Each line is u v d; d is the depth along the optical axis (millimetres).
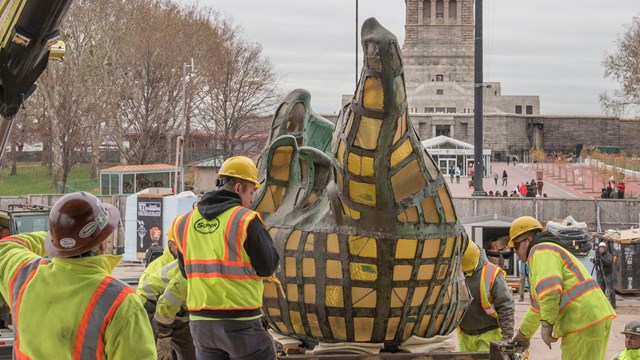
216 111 60844
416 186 6961
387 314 7059
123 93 58438
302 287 7133
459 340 8453
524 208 33688
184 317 7098
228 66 60312
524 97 118000
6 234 16109
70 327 3752
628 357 9336
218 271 5262
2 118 5629
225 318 5277
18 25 5293
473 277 8086
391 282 6957
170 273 6910
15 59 5457
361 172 6758
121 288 3836
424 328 7352
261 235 5258
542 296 7160
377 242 6816
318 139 8672
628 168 80812
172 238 5590
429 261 7055
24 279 3924
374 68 6480
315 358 6797
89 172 69375
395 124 6613
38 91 59469
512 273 23016
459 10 117188
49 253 3883
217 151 60938
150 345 3814
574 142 110125
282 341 7566
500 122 106125
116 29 58312
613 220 34031
